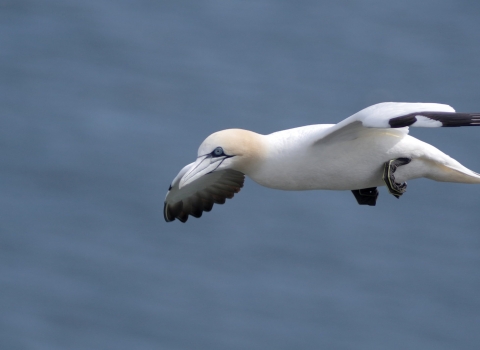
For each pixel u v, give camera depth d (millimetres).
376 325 26953
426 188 33750
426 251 30453
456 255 30266
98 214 33406
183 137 40656
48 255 30406
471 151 34719
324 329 26547
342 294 27875
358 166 12742
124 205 33969
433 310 27906
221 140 12992
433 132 35656
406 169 12820
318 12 57125
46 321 27312
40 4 57469
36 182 35625
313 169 12820
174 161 37812
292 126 42500
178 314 27438
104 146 39062
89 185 35344
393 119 11203
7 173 36125
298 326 26703
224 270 29141
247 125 42188
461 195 33562
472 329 26734
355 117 11695
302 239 30578
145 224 32500
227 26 55750
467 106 44969
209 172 13031
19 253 30516
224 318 27125
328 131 12125
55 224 32281
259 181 13305
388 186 12688
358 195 14641
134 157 37781
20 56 50531
